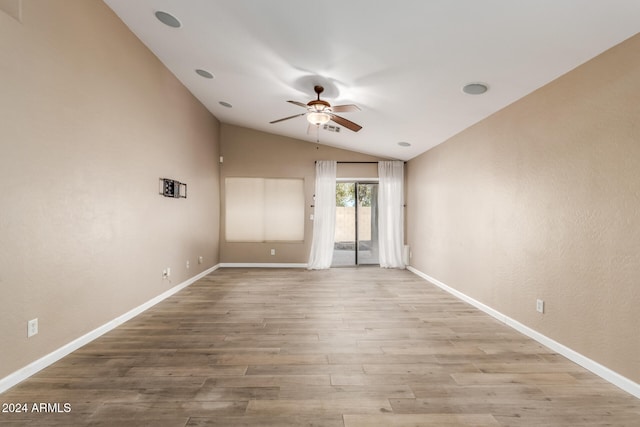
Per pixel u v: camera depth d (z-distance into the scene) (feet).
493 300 10.78
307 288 14.71
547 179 8.39
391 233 20.38
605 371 6.63
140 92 10.80
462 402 5.79
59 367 6.94
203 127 16.93
